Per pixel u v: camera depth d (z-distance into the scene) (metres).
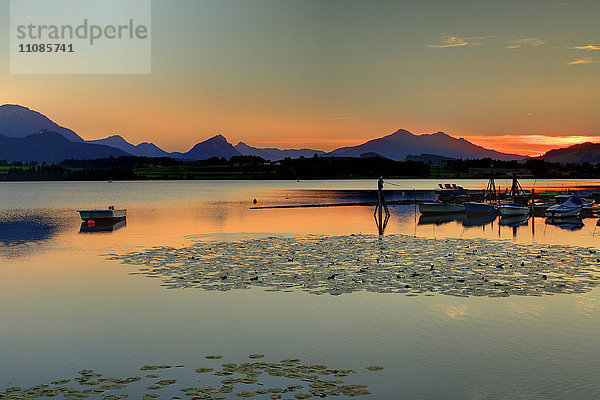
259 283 30.02
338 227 63.78
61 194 173.50
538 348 19.95
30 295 28.53
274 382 16.86
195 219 75.94
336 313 24.36
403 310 24.67
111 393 16.08
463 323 22.83
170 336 21.70
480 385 16.83
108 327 22.97
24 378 17.67
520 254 39.97
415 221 72.19
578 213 78.12
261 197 146.88
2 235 56.31
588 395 16.14
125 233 57.81
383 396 16.00
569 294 27.28
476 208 82.94
